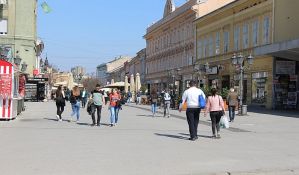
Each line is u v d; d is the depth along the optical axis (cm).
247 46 4534
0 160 1109
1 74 2323
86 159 1142
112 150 1311
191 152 1311
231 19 4925
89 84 11456
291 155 1298
